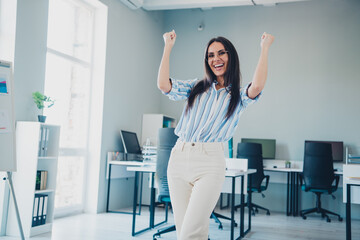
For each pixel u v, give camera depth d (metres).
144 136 6.19
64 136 4.80
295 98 6.15
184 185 1.56
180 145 1.57
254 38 6.46
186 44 6.86
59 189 4.73
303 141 6.04
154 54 6.70
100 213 5.10
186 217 1.47
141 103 6.25
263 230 4.37
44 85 4.14
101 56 5.24
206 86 1.59
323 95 6.02
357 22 5.97
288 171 5.50
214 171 1.50
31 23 3.94
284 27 6.32
